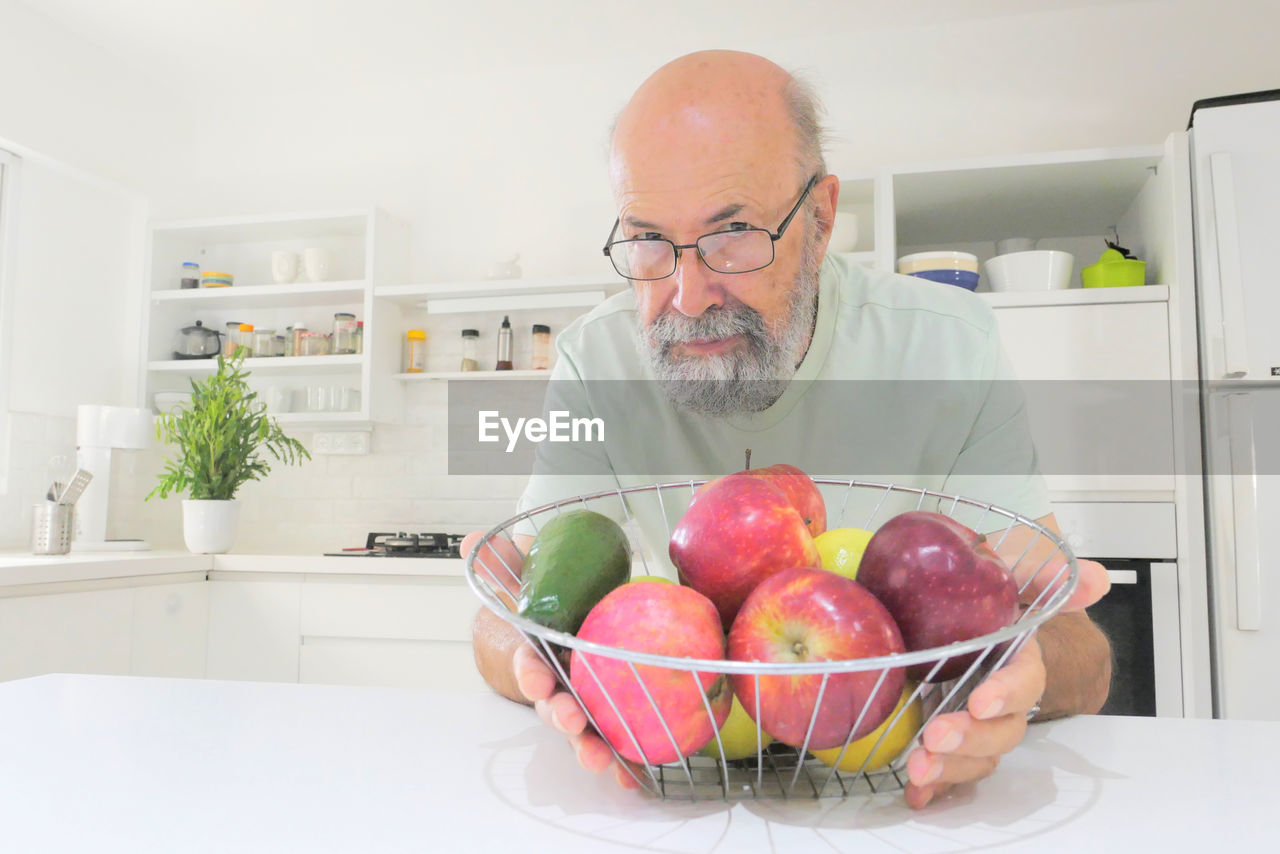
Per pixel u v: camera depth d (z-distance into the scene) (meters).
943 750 0.34
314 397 2.78
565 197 2.92
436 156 3.02
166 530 3.01
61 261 2.74
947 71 2.69
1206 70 2.53
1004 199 2.41
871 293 1.03
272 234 2.98
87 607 1.93
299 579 2.26
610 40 2.80
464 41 2.81
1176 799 0.41
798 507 0.49
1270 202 2.00
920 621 0.37
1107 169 2.22
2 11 2.52
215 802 0.39
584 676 0.36
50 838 0.34
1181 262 2.07
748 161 0.78
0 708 0.58
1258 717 1.92
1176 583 2.04
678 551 0.43
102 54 2.85
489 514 2.80
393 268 2.86
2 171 2.59
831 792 0.41
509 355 2.73
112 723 0.54
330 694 0.64
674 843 0.35
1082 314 2.13
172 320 3.01
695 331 0.83
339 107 3.12
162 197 3.07
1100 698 0.64
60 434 2.74
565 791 0.42
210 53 2.88
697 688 0.35
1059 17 2.63
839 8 2.62
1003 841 0.35
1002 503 0.98
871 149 2.71
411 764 0.46
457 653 2.16
